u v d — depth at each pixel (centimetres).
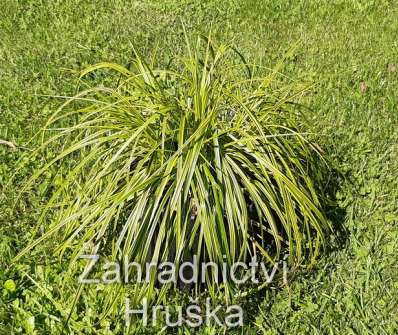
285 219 320
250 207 324
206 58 320
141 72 332
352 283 348
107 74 529
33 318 311
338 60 575
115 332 311
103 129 310
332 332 320
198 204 285
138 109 328
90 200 313
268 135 316
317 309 332
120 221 337
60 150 430
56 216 371
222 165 298
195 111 306
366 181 421
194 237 289
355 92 523
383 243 376
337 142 457
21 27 616
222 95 317
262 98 344
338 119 485
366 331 322
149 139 308
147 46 579
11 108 484
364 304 337
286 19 654
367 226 386
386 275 355
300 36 618
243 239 291
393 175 430
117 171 307
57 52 564
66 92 504
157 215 284
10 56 558
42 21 627
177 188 280
